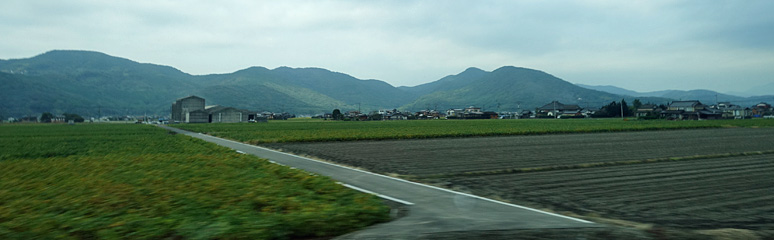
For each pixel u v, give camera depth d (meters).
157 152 31.05
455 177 18.92
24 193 14.12
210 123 125.00
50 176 18.81
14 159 28.36
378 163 24.53
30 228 9.40
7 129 89.56
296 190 13.91
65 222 9.90
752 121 98.12
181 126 97.19
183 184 15.23
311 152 32.12
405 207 12.51
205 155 27.64
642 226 10.16
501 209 12.16
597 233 9.02
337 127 83.19
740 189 15.37
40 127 103.94
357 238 8.91
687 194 14.48
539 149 32.59
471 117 175.88
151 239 8.66
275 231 9.03
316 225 9.52
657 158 25.88
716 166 22.06
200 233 8.83
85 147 37.59
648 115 125.00
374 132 57.78
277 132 61.72
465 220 10.67
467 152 30.77
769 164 22.84
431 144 38.97
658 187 15.89
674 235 8.98
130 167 21.11
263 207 11.56
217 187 14.24
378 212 10.89
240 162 22.66
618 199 13.71
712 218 11.09
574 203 13.12
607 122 101.38
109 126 108.88
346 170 21.45
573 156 27.45
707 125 74.31
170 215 10.50
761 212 11.77
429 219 10.84
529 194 14.68
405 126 85.06
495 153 29.83
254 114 142.00
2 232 9.02
